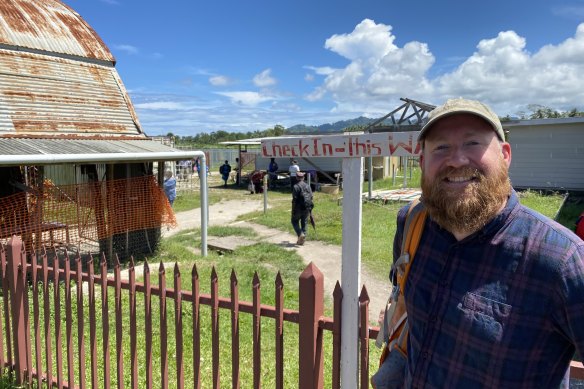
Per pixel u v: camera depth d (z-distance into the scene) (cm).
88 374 405
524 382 140
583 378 182
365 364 215
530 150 1830
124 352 454
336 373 223
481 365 145
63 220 801
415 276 170
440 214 157
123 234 888
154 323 519
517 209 151
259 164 3008
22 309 369
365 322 213
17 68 900
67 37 1027
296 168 1652
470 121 154
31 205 773
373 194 1950
